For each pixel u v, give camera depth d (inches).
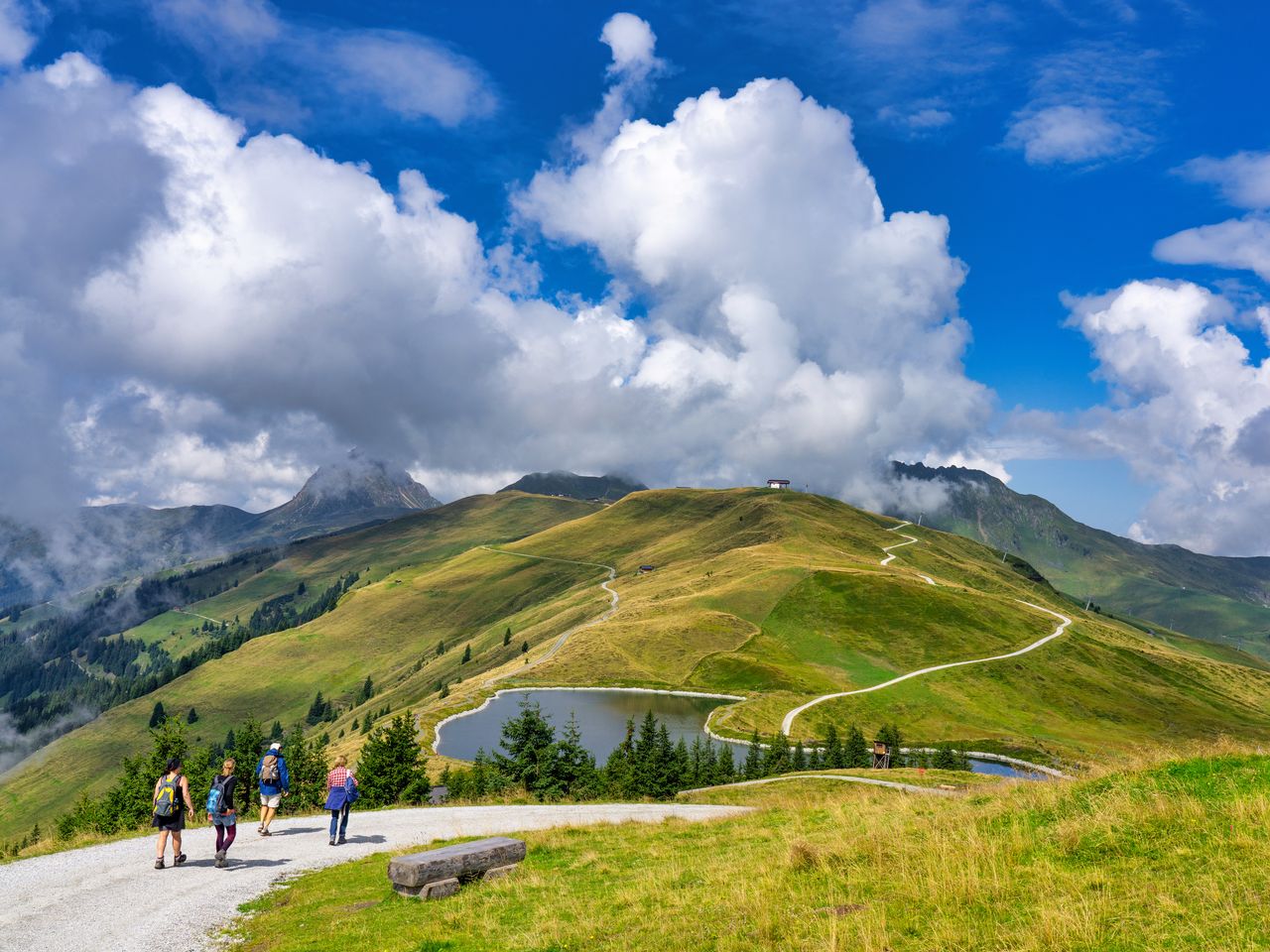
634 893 623.5
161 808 874.8
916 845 602.9
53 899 735.7
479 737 4613.7
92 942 613.0
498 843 796.6
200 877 832.9
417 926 605.6
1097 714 6653.5
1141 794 605.3
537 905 635.5
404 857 732.0
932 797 1020.5
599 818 1269.7
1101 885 470.9
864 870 566.9
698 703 5797.2
